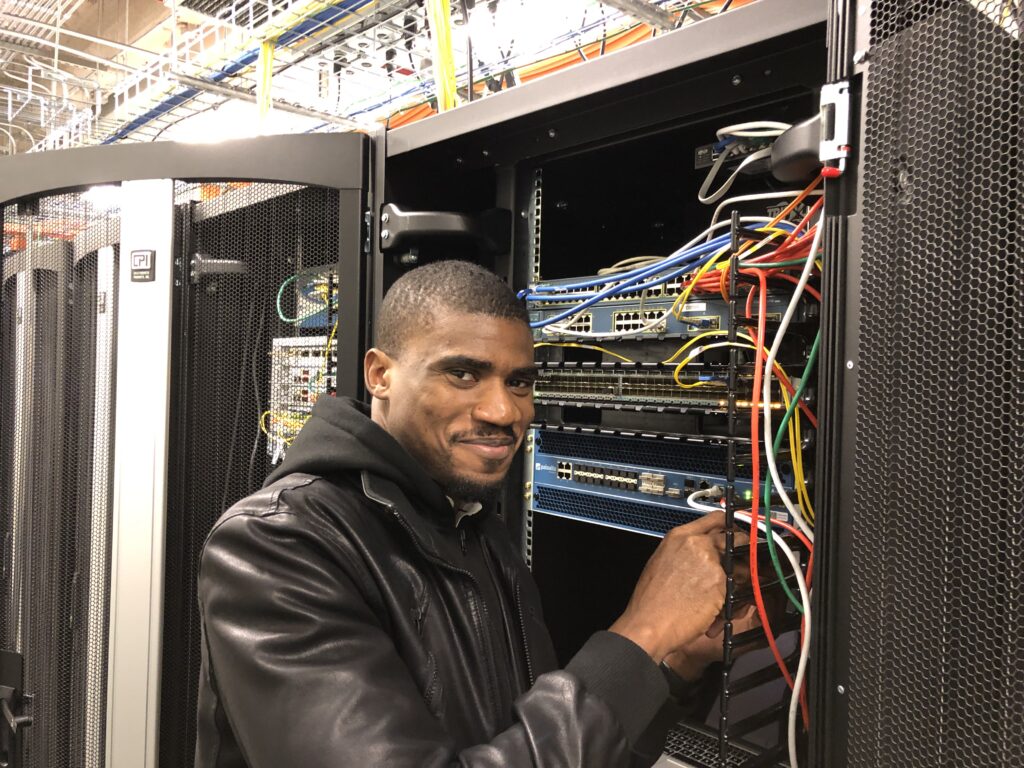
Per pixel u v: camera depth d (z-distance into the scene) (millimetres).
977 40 597
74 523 1435
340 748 591
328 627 662
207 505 1323
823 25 740
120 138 2973
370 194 1232
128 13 2336
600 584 1463
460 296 779
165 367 1303
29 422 1486
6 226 1509
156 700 1281
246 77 2307
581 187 1328
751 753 1139
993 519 580
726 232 1059
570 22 1772
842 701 683
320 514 762
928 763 612
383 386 866
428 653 765
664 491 1105
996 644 575
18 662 1467
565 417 1282
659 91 944
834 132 697
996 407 581
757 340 845
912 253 638
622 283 1093
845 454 689
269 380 1316
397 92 2307
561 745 637
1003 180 583
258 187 1309
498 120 1054
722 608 829
